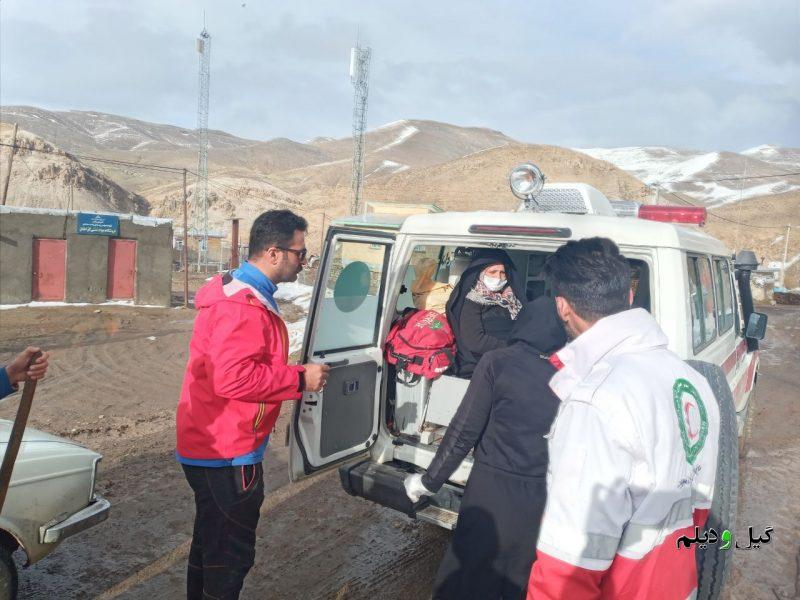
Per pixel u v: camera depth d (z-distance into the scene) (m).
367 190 136.12
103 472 5.36
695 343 3.43
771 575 4.06
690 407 1.61
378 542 4.31
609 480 1.47
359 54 57.38
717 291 4.52
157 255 21.75
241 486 2.67
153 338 13.45
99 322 16.89
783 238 97.88
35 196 96.56
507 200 126.38
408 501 3.40
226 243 56.97
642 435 1.48
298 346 12.46
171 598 3.47
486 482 2.47
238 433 2.64
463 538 2.51
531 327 2.49
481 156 150.12
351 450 3.59
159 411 7.65
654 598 1.54
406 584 3.77
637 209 4.95
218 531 2.69
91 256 21.22
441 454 2.62
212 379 2.54
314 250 58.09
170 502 4.77
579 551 1.48
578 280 1.74
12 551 3.00
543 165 143.12
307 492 5.13
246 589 3.63
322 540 4.30
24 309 19.14
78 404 7.81
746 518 4.96
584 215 3.43
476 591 2.47
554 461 1.59
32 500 2.97
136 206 119.81
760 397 9.41
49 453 3.15
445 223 3.70
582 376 1.67
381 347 3.83
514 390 2.44
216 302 2.58
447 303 4.02
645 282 3.76
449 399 3.89
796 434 7.42
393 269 3.84
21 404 2.46
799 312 28.41
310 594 3.62
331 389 3.42
